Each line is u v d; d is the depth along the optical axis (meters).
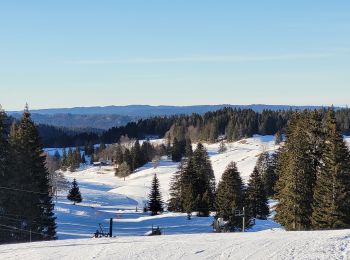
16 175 44.91
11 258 19.52
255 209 73.69
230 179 64.12
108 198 134.38
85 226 71.12
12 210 44.16
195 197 79.69
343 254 16.17
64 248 21.30
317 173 44.09
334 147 40.69
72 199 116.25
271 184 90.50
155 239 22.62
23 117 48.56
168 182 167.12
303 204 42.81
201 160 96.50
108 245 21.31
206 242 20.39
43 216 48.03
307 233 21.83
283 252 17.05
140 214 95.31
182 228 69.12
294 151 43.56
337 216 39.84
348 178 40.41
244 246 18.73
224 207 63.12
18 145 46.72
